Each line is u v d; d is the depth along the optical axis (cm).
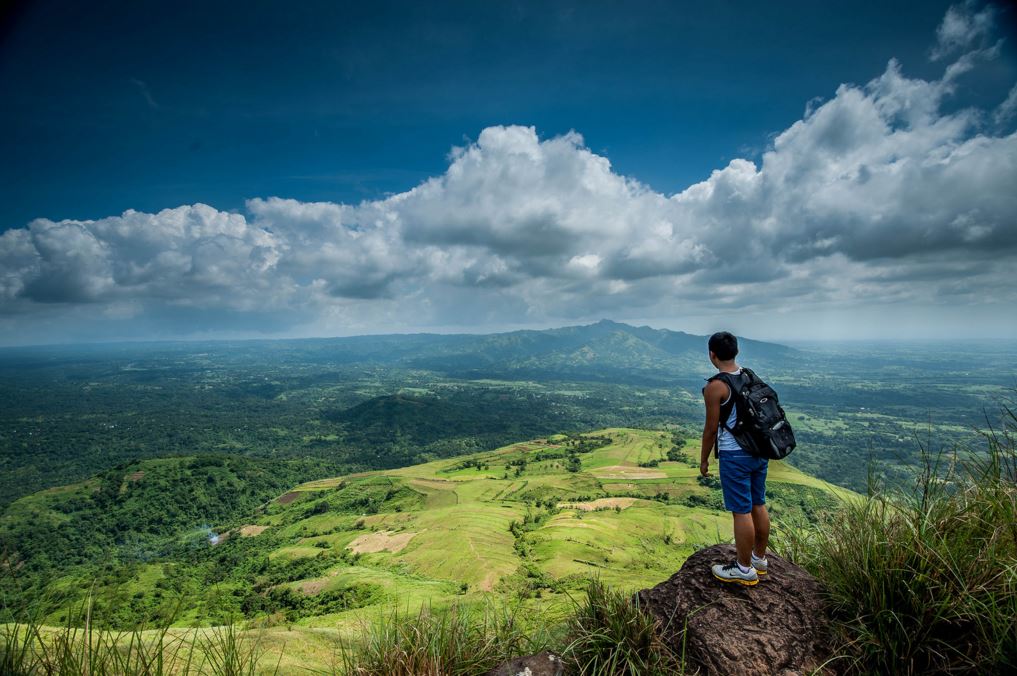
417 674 415
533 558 7756
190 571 9231
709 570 488
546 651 434
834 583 454
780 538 585
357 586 7038
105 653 346
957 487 442
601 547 7862
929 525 428
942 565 400
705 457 481
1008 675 340
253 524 14800
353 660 448
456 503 14012
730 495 463
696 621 434
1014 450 426
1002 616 355
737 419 457
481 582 6912
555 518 10556
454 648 445
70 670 343
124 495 16038
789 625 422
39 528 13388
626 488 13625
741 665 395
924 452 465
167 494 16500
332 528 12800
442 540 9388
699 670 404
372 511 14388
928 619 389
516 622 481
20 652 334
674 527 9075
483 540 9131
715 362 496
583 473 16050
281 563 9756
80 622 352
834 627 418
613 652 418
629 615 449
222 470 19062
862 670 388
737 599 449
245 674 462
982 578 385
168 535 14338
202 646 389
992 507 423
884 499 463
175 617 378
